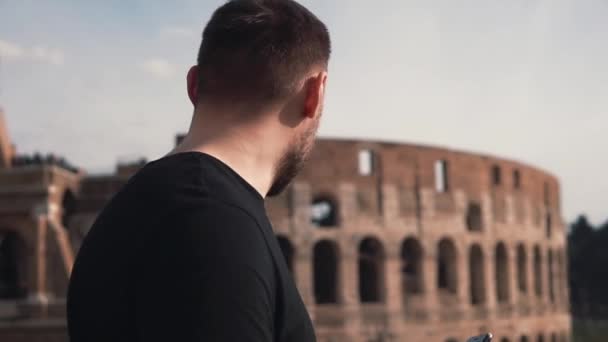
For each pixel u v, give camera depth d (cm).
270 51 514
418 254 7969
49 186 6412
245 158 519
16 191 6397
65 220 7262
